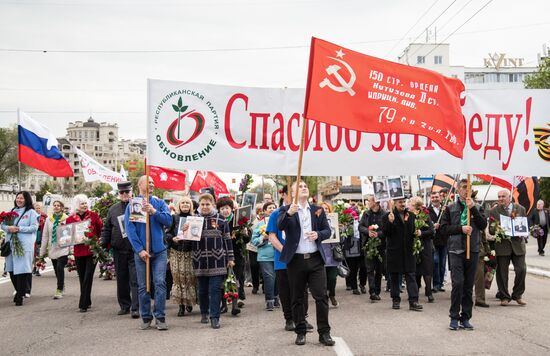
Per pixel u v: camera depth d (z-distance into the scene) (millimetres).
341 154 9523
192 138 9281
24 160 13844
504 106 9867
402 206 10680
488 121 9883
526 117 9867
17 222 11500
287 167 9453
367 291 13656
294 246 7426
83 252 10602
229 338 7910
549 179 34062
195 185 17641
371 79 8148
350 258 13180
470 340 7695
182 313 10078
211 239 8867
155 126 9211
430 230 11281
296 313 7484
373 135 9586
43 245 13383
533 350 7090
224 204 9742
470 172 9836
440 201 13500
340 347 7195
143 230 8664
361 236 13062
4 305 11391
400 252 10609
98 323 9250
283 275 8430
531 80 37344
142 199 8641
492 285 14383
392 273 10750
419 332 8297
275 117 9461
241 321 9406
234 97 9391
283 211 7723
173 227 10133
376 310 10562
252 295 13031
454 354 6867
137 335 8180
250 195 13641
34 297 12547
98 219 11047
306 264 7438
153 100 9227
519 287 11000
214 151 9328
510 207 11156
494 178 16016
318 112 7883
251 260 13219
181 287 10031
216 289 8789
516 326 8742
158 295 8602
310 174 9477
